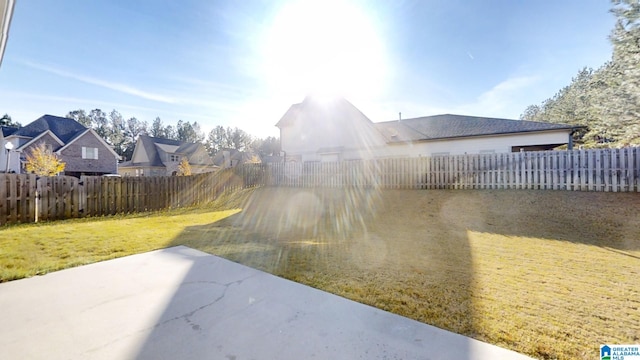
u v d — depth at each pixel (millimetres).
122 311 2281
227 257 3889
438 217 6809
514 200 7363
